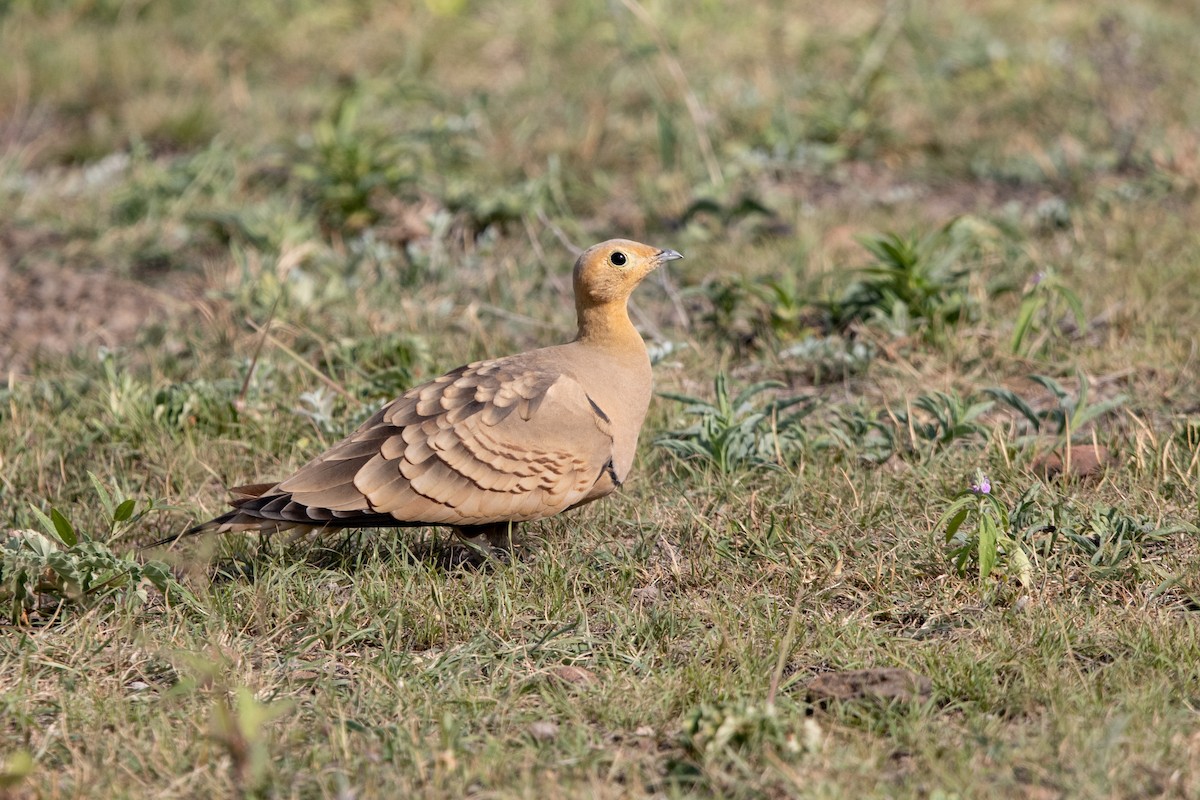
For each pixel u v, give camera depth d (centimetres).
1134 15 3603
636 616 1269
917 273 1964
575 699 1141
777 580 1335
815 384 1845
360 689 1154
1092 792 968
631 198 2698
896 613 1277
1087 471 1529
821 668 1188
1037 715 1098
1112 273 2150
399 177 2542
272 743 1069
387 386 1812
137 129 3062
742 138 2953
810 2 3794
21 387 1875
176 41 3550
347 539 1438
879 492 1480
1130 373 1794
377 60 3456
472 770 1030
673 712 1123
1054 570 1326
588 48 3494
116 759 1064
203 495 1598
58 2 3712
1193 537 1372
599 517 1479
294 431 1712
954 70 3238
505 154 2831
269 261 2231
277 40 3553
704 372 1906
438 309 2114
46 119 3184
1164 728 1042
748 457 1566
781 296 1981
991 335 1931
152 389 1819
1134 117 2948
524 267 2300
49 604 1318
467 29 3616
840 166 2856
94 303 2283
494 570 1359
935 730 1073
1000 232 2319
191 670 1174
